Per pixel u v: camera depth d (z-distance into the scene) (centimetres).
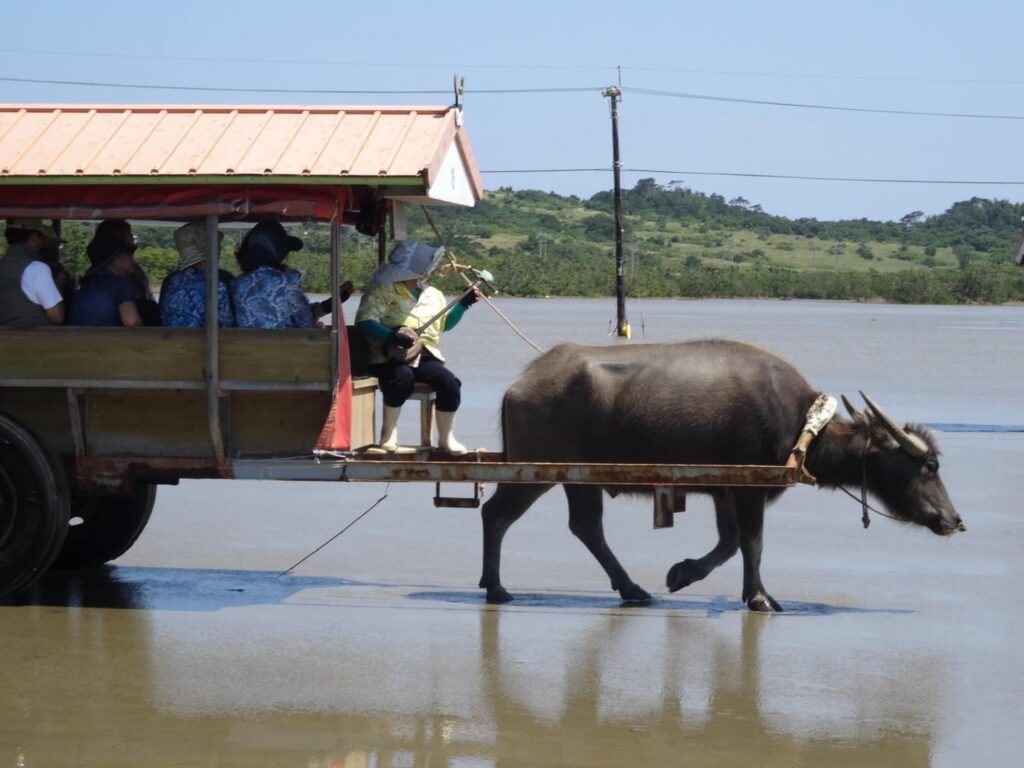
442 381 1142
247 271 1088
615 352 1164
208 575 1232
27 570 1053
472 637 1030
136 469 1083
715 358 1145
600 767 775
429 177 1013
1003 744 812
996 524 1480
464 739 816
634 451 1137
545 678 932
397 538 1402
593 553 1160
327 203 1037
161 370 1060
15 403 1102
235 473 1075
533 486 1145
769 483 1063
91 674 932
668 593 1180
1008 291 13125
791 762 784
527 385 1155
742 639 1030
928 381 3359
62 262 1270
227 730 827
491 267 11162
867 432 1142
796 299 13100
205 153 1048
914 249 19338
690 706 878
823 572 1259
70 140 1073
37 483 1047
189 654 979
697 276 12712
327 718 849
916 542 1395
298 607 1115
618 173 4928
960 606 1134
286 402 1075
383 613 1099
